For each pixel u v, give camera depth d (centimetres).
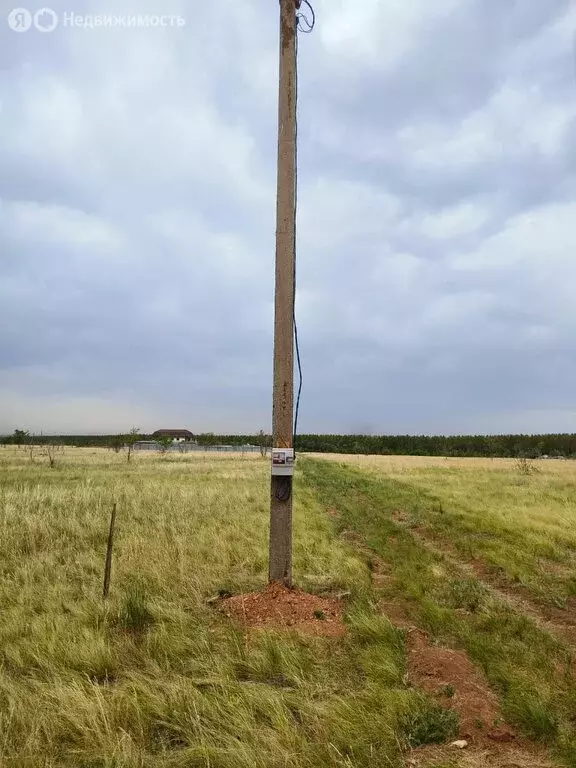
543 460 5728
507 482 2555
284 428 630
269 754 314
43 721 342
